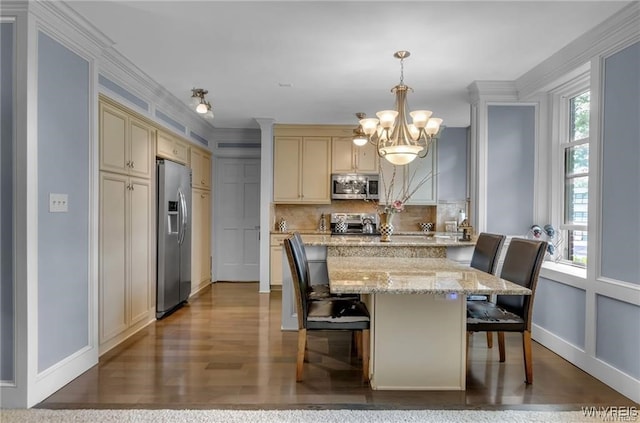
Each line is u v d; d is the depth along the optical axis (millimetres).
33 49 2221
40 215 2289
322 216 6125
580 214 3391
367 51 3016
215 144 6137
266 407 2232
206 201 5793
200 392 2430
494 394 2416
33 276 2232
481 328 2564
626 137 2402
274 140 5730
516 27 2607
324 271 3643
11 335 2213
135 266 3621
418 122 2896
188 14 2459
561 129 3600
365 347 2604
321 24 2586
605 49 2574
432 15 2451
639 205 2303
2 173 2201
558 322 3125
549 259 3619
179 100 4391
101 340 3072
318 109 4828
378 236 5277
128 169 3479
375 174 5777
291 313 3727
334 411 2184
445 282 2180
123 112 3393
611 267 2523
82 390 2445
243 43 2881
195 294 5305
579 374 2725
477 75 3557
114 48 2977
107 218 3148
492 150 3773
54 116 2402
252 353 3115
